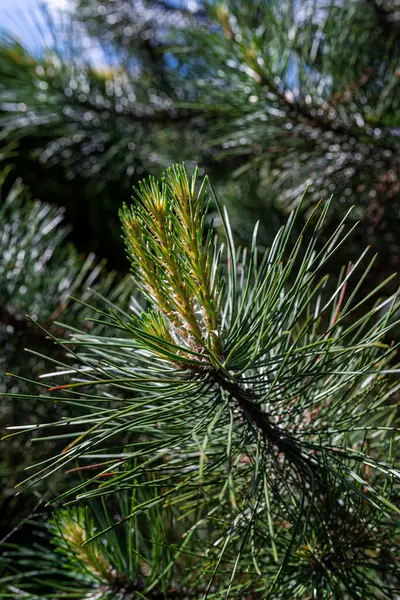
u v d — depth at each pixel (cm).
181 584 114
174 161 265
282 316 83
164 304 83
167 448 84
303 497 91
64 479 175
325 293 218
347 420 96
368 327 212
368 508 100
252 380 94
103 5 304
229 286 90
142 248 79
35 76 237
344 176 188
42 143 376
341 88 177
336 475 86
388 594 94
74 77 247
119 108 250
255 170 246
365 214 204
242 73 174
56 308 184
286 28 174
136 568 114
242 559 104
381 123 170
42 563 117
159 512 109
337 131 179
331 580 95
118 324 79
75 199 383
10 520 244
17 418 183
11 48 235
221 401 85
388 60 187
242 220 241
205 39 174
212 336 82
